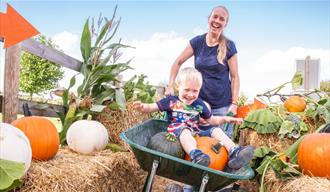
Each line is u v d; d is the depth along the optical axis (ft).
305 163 11.12
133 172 14.47
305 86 26.04
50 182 9.55
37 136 10.71
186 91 11.54
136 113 16.46
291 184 10.50
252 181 14.05
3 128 9.11
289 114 16.83
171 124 11.43
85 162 11.55
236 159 10.21
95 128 13.34
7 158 8.64
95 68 16.10
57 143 11.32
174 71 16.35
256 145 16.44
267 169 12.40
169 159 9.05
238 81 15.94
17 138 9.07
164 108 11.70
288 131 15.31
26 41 13.48
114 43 16.61
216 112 15.74
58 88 15.97
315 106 16.60
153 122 12.42
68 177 10.01
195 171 9.10
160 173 10.03
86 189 10.49
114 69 16.44
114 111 15.89
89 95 16.14
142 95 17.42
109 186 12.39
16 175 7.81
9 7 13.30
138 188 15.14
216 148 10.58
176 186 14.52
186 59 16.15
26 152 9.04
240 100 29.30
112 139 15.76
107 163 12.05
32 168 9.74
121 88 16.60
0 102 13.06
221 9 14.92
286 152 12.10
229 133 15.47
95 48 16.47
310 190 9.64
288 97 19.13
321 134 11.43
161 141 10.64
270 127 15.79
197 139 10.98
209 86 15.38
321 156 10.78
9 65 12.88
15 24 13.35
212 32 15.14
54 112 16.11
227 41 15.39
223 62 15.37
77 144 12.86
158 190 15.85
